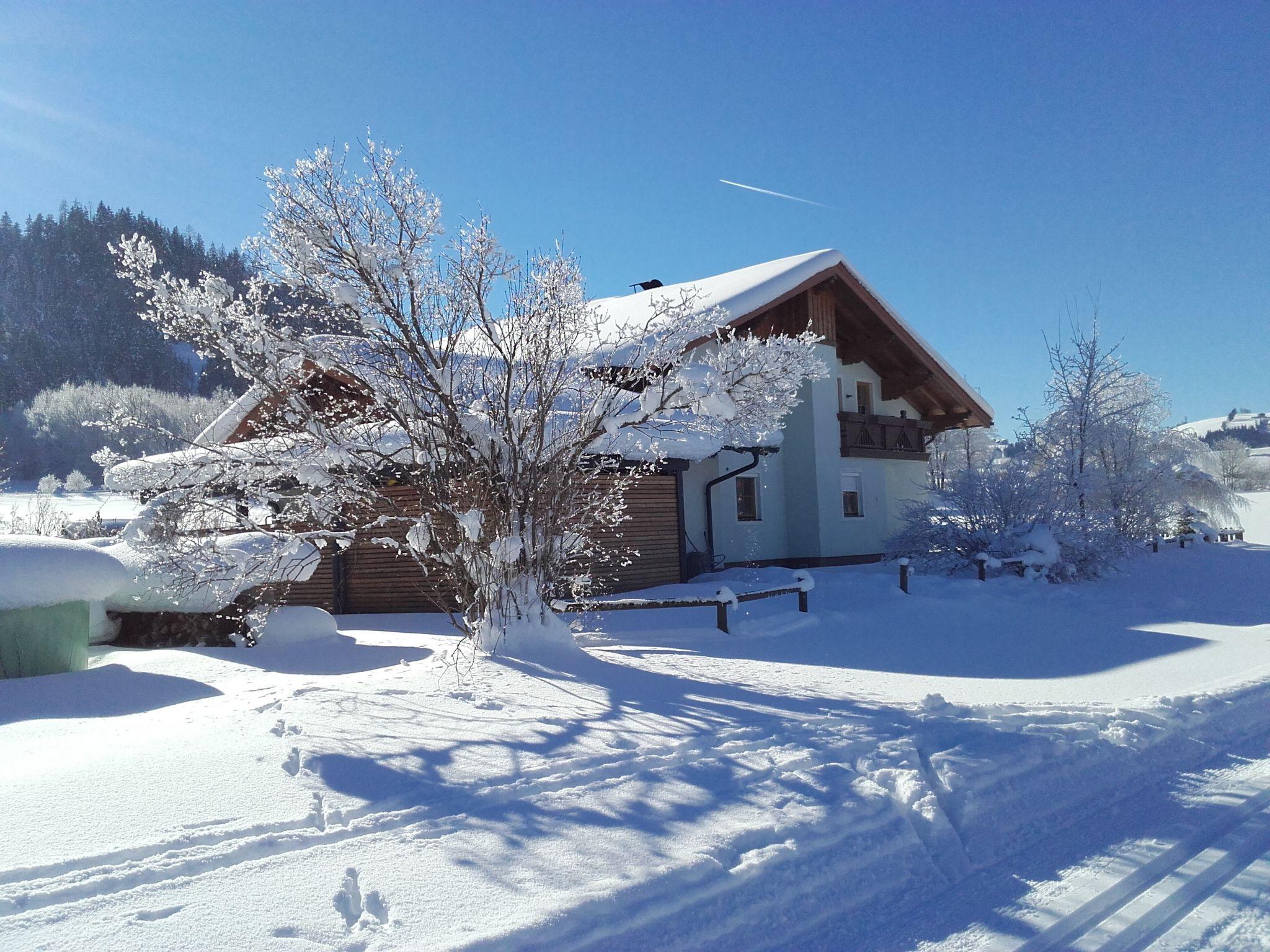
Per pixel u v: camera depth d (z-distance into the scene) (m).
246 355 7.54
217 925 3.14
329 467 7.70
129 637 11.80
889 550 20.83
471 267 7.91
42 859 3.54
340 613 16.09
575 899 3.41
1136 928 3.59
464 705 6.30
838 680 8.23
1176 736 6.48
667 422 8.64
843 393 24.69
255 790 4.41
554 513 8.36
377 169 7.60
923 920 3.70
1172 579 18.12
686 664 8.70
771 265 22.70
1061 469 19.19
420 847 3.86
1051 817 4.98
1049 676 8.74
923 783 4.96
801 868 3.98
